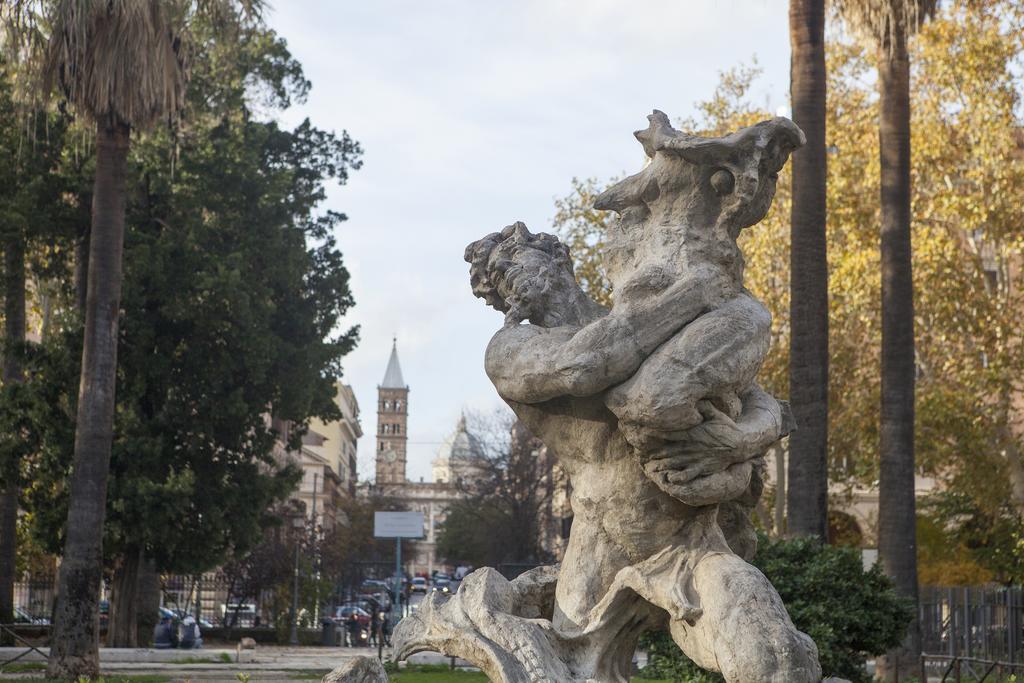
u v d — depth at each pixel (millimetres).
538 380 3959
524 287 4188
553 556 53688
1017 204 24609
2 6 17094
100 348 18516
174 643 30141
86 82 17750
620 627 4047
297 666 22344
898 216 17953
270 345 28484
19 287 27219
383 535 26219
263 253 29219
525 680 3828
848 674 12883
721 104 29375
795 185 15672
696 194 4113
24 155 26172
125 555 28328
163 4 17703
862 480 31109
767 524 30828
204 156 28875
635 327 3824
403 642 4172
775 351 28047
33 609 31672
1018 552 27859
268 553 40844
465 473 65500
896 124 18125
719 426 3797
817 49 15648
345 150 32594
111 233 18703
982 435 25625
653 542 4035
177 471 28578
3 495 26938
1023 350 25781
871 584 12891
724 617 3670
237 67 28766
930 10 18188
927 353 27141
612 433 4062
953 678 19391
